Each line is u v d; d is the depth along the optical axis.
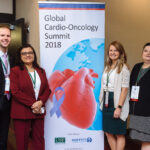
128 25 4.65
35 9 4.12
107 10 4.42
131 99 2.58
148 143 2.57
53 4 2.73
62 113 2.83
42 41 2.75
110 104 2.65
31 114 2.51
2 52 2.56
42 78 2.61
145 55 2.49
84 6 2.78
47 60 2.77
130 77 2.70
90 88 2.85
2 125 2.66
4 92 2.51
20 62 2.57
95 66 2.85
